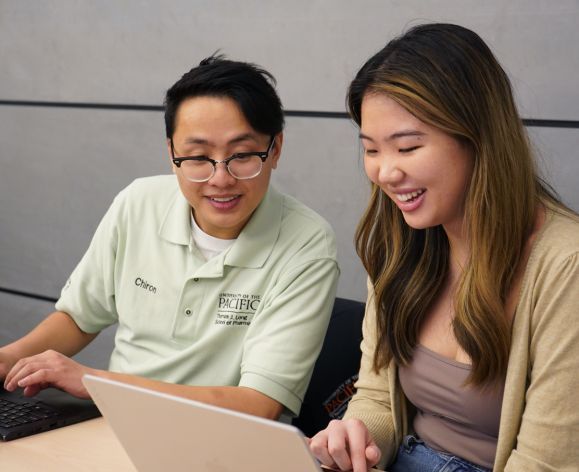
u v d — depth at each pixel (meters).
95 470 1.42
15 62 3.40
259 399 1.77
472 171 1.50
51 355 1.76
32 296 3.51
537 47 2.30
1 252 3.56
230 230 1.94
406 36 1.51
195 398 1.71
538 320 1.48
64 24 3.25
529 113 2.33
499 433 1.52
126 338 2.03
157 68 3.04
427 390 1.66
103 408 1.24
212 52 2.91
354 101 1.55
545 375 1.45
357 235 1.77
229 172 1.78
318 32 2.68
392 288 1.70
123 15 3.10
